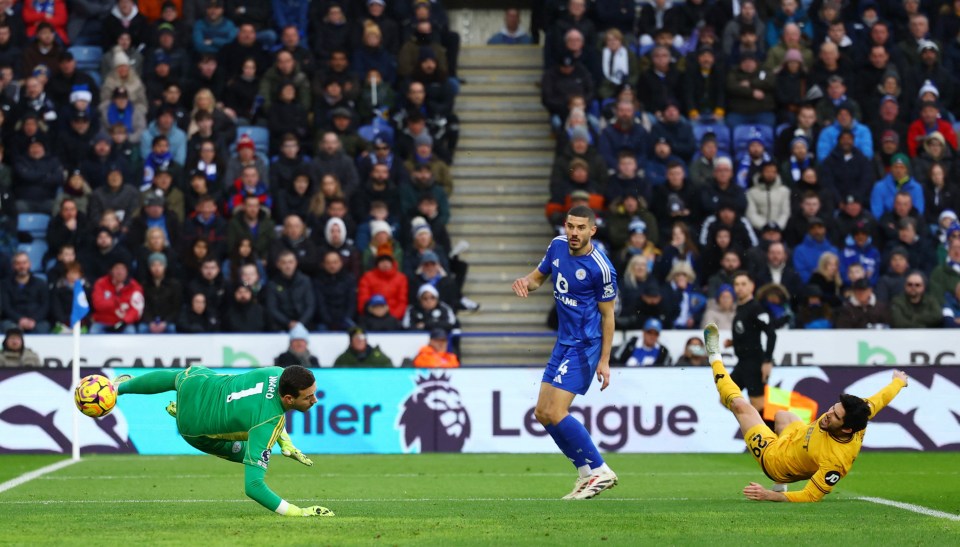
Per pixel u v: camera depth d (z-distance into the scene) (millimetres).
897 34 66312
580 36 61719
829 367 47375
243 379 23984
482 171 62125
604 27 64938
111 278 52625
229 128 59250
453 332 51875
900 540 22203
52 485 34938
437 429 46938
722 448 46906
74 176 56938
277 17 64312
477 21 70562
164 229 55281
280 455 45781
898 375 28234
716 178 57156
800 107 61750
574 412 46938
